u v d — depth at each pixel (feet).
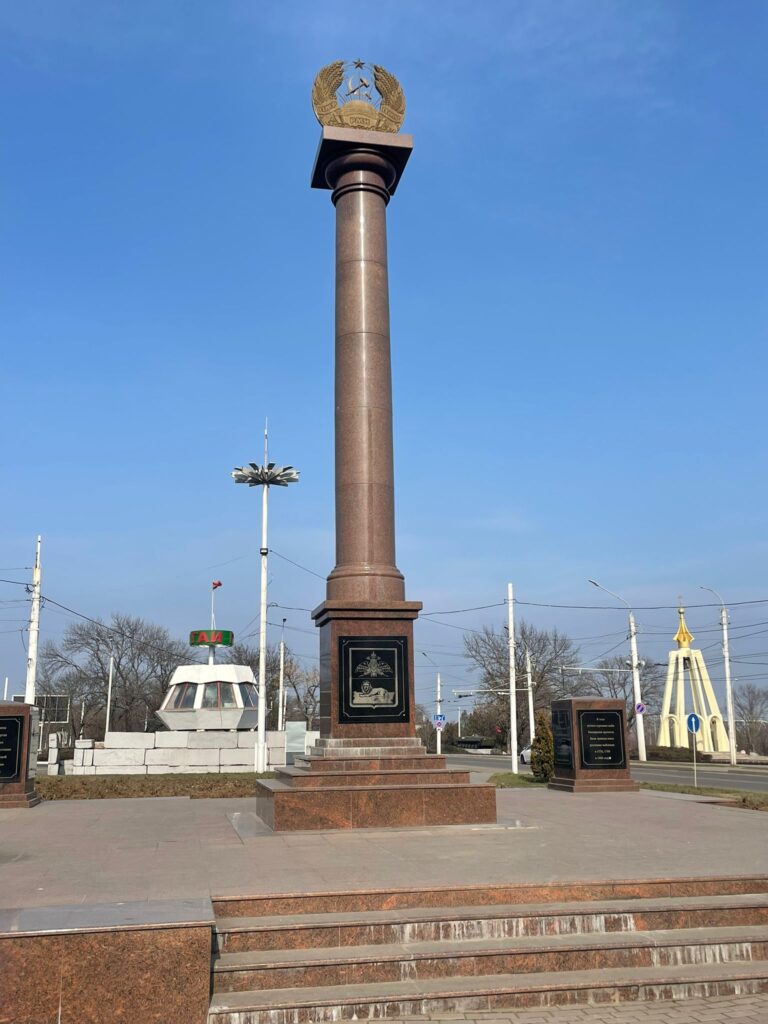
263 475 107.24
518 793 63.05
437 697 198.90
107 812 49.80
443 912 24.07
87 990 19.35
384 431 45.19
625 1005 21.31
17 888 25.54
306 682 262.88
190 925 19.98
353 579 42.68
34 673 101.14
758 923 25.23
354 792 38.32
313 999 20.40
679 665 182.50
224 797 60.29
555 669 178.70
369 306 46.39
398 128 48.85
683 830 39.01
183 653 243.40
